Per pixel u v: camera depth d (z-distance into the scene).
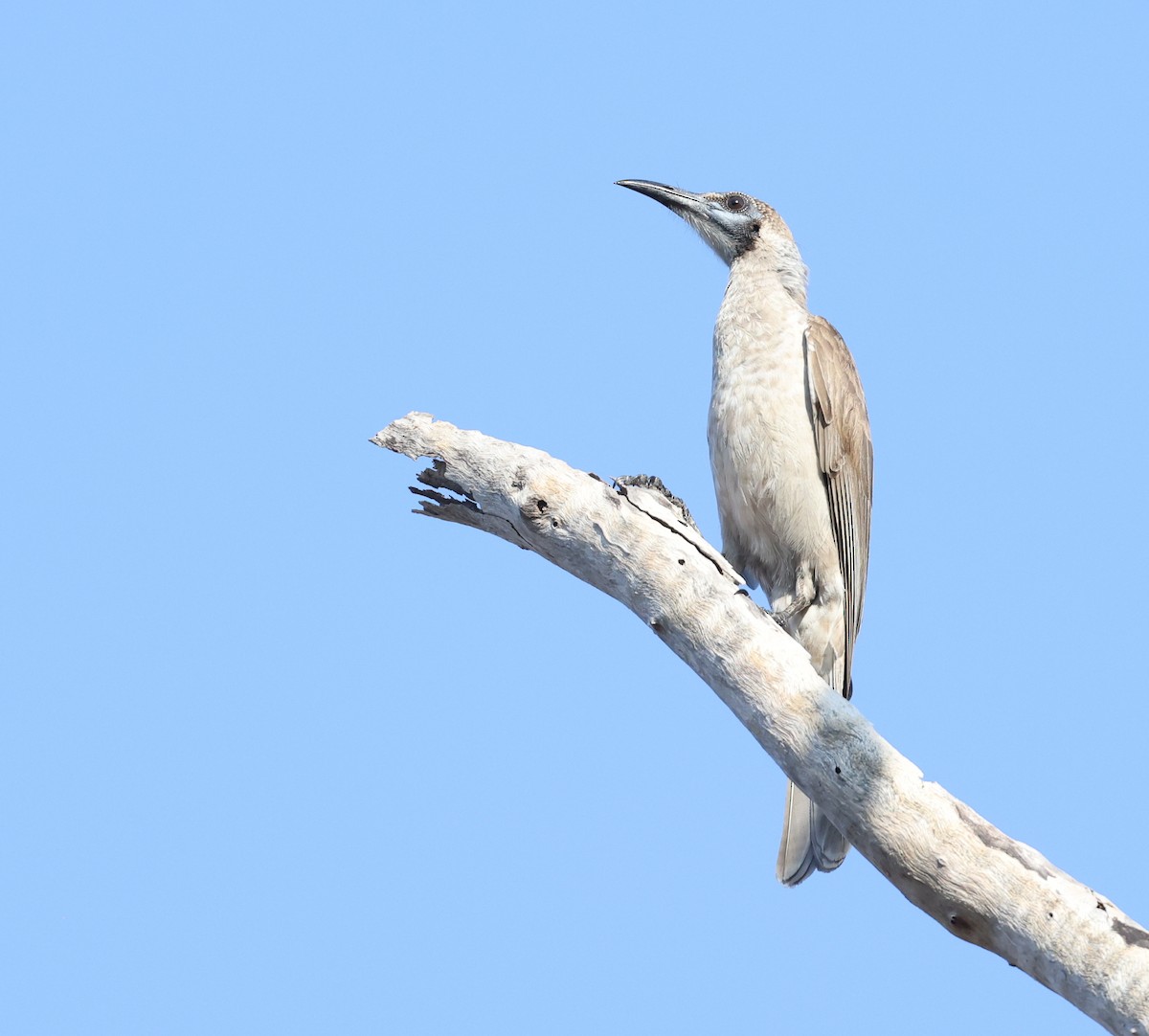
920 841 8.86
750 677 9.64
